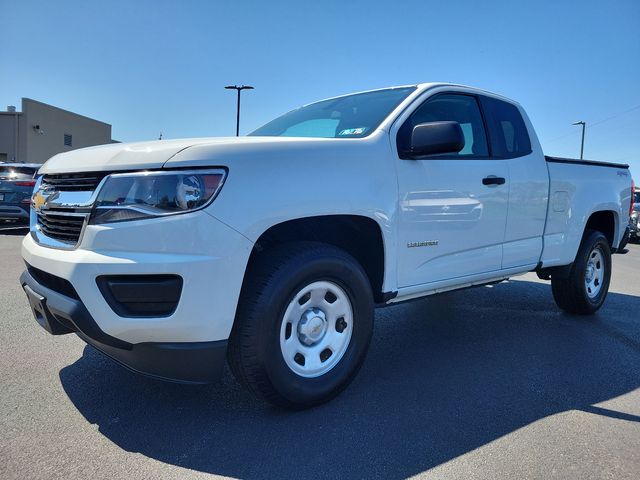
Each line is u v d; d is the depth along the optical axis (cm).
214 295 255
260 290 275
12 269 723
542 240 468
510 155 433
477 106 421
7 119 3409
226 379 352
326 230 337
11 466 243
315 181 289
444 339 462
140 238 250
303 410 308
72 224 276
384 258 331
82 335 281
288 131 410
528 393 343
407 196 339
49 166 318
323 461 254
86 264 253
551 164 474
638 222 1722
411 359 407
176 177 254
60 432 276
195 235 251
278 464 251
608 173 563
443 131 318
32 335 430
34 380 342
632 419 307
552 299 638
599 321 534
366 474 244
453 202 371
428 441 276
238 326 274
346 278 309
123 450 260
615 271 943
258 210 266
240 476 241
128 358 269
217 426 287
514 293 673
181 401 317
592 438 282
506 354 422
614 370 388
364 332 324
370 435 280
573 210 500
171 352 258
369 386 349
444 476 244
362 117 368
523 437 282
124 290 252
